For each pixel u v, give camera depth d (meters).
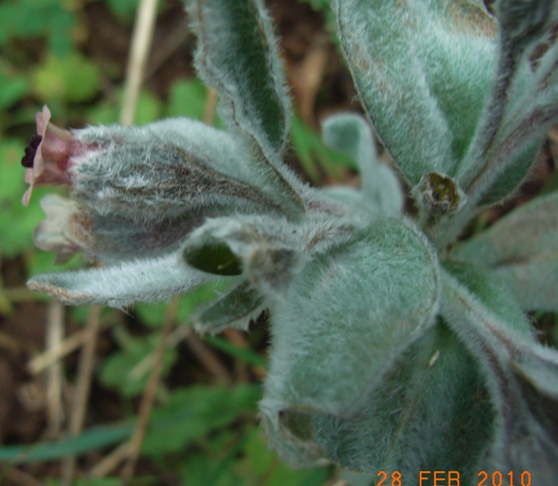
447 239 0.05
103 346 0.09
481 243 0.06
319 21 0.09
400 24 0.05
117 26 0.10
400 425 0.05
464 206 0.05
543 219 0.06
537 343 0.05
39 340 0.09
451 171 0.05
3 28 0.10
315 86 0.09
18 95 0.10
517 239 0.06
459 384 0.05
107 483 0.09
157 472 0.09
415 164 0.05
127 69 0.10
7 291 0.09
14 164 0.10
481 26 0.05
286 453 0.05
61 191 0.09
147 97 0.10
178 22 0.10
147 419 0.08
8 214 0.09
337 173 0.08
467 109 0.05
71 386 0.09
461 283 0.05
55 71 0.10
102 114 0.10
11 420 0.09
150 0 0.09
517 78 0.05
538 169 0.07
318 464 0.06
